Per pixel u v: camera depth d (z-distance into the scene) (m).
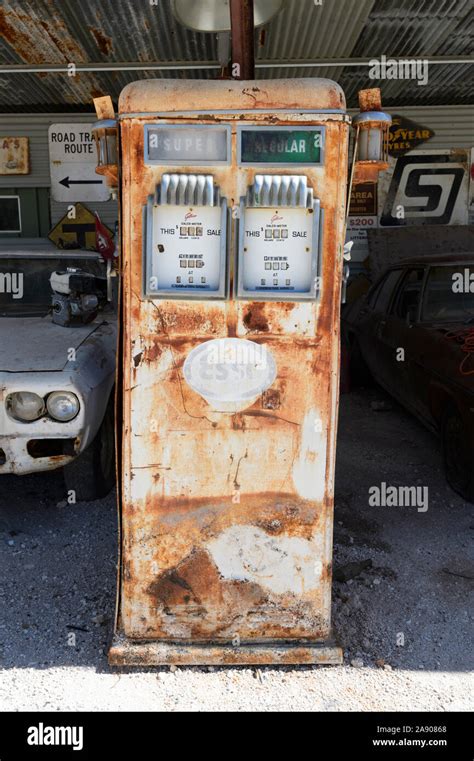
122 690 2.65
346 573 3.47
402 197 8.98
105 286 4.63
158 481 2.69
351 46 6.43
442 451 4.74
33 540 3.80
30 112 8.55
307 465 2.69
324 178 2.53
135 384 2.64
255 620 2.78
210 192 2.49
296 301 2.58
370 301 6.95
